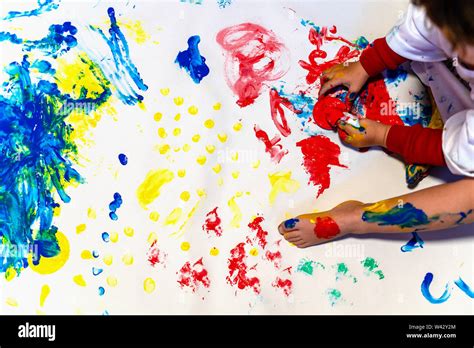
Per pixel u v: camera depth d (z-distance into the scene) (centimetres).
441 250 117
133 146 118
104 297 115
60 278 115
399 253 117
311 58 122
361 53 122
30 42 120
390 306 116
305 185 118
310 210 118
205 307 115
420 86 120
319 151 119
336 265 117
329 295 116
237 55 121
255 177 118
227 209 117
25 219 116
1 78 119
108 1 123
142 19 122
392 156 119
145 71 120
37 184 117
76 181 117
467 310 116
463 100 108
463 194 101
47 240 116
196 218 117
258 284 116
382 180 118
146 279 116
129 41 121
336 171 119
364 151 119
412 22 102
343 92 120
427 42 102
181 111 119
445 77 111
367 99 121
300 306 116
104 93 119
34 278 115
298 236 114
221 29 122
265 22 123
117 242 116
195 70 121
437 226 105
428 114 120
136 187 117
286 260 116
